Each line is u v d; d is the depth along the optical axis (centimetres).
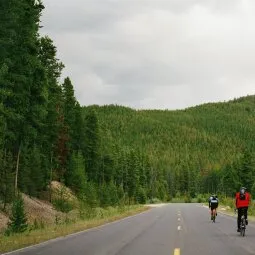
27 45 3491
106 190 7250
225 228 2564
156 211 5516
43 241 1778
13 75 3347
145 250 1466
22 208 2731
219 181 19500
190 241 1781
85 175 7038
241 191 2084
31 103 3925
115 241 1778
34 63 3531
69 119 6662
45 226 2970
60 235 2056
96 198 6372
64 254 1365
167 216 4116
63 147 6406
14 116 3431
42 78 3928
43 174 5362
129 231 2311
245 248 1535
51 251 1441
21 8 3297
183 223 3028
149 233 2180
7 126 3631
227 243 1706
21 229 2622
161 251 1438
